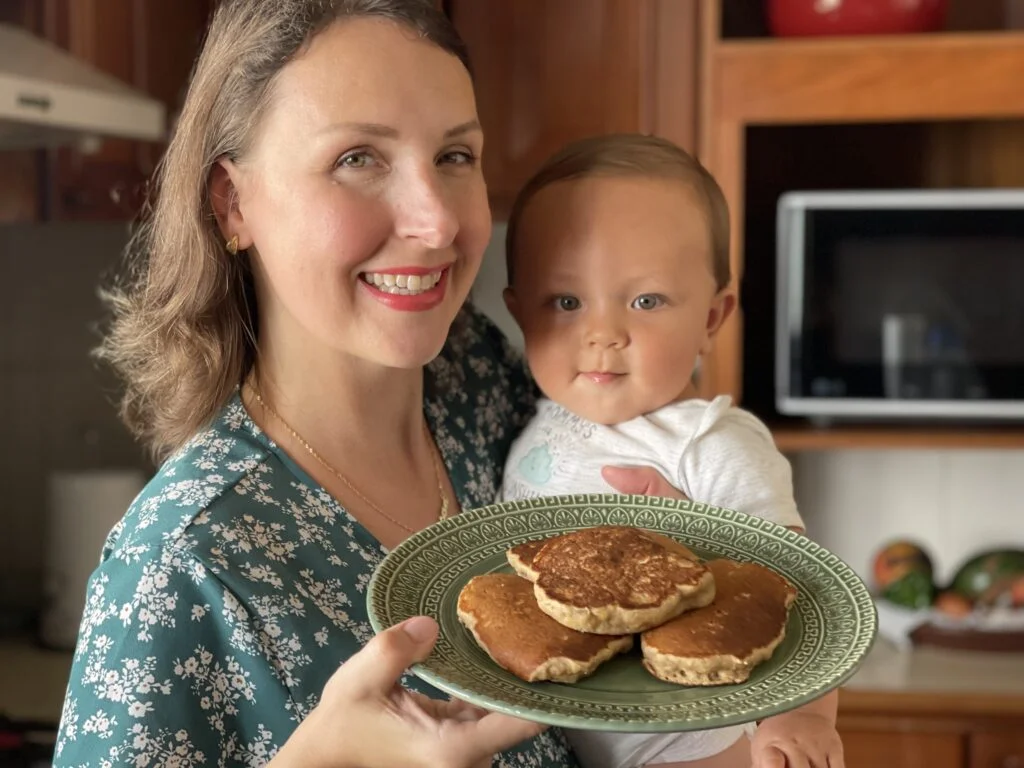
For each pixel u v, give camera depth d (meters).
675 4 1.89
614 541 0.71
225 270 0.90
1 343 2.25
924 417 1.95
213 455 0.86
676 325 0.98
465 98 0.83
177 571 0.76
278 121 0.81
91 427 2.26
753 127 2.01
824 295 1.87
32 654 2.05
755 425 1.01
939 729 1.86
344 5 0.80
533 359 1.02
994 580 2.08
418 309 0.83
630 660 0.66
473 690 0.60
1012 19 2.00
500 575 0.71
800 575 0.72
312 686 0.77
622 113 1.94
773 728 0.81
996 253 1.83
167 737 0.73
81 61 1.89
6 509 2.28
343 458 0.91
